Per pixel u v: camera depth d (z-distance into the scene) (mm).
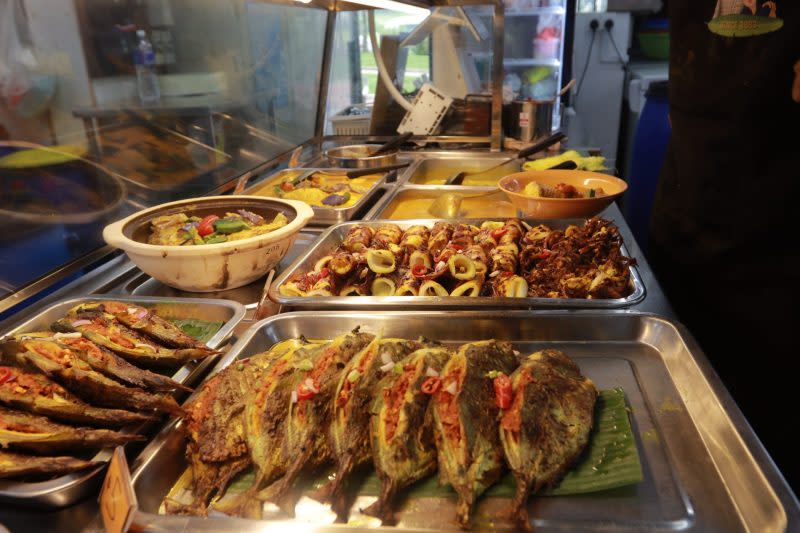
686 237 2539
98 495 1052
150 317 1520
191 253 1664
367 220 2342
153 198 2615
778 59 2008
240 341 1484
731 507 1026
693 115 2396
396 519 1026
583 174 2592
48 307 1644
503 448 1091
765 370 2258
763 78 2061
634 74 5742
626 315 1562
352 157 3379
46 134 2025
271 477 1085
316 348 1329
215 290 1845
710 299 2451
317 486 1104
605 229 1912
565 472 1097
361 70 4887
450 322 1603
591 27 5738
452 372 1188
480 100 3910
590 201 2217
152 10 2500
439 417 1118
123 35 2348
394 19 4359
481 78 4691
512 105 3941
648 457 1156
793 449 2213
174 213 1997
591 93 6008
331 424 1151
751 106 2121
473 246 1940
